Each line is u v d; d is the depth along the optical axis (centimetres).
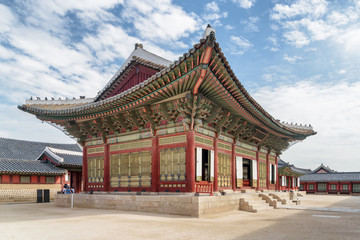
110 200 2359
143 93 2219
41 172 4053
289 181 6203
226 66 1892
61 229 1366
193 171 2216
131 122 2692
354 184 8225
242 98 2330
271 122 3141
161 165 2427
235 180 2920
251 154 3419
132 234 1248
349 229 1466
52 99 3312
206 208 1939
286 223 1661
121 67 3058
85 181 3130
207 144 2475
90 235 1220
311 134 4159
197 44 1662
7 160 3991
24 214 2042
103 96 3186
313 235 1289
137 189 2567
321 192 8706
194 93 2108
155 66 2709
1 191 3700
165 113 2372
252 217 1931
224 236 1237
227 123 2773
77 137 3272
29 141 6031
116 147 2861
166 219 1725
